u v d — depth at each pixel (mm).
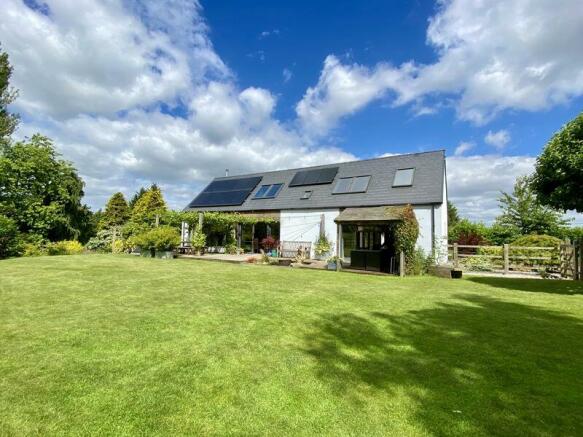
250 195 20953
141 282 8281
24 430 2283
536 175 8953
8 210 16266
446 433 2352
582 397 2908
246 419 2477
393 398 2828
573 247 11180
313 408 2645
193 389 2908
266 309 5816
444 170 15656
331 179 17969
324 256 16219
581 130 7992
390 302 6691
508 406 2738
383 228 13656
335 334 4535
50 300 6137
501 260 14102
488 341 4336
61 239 19156
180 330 4523
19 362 3375
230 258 16141
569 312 6023
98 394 2783
